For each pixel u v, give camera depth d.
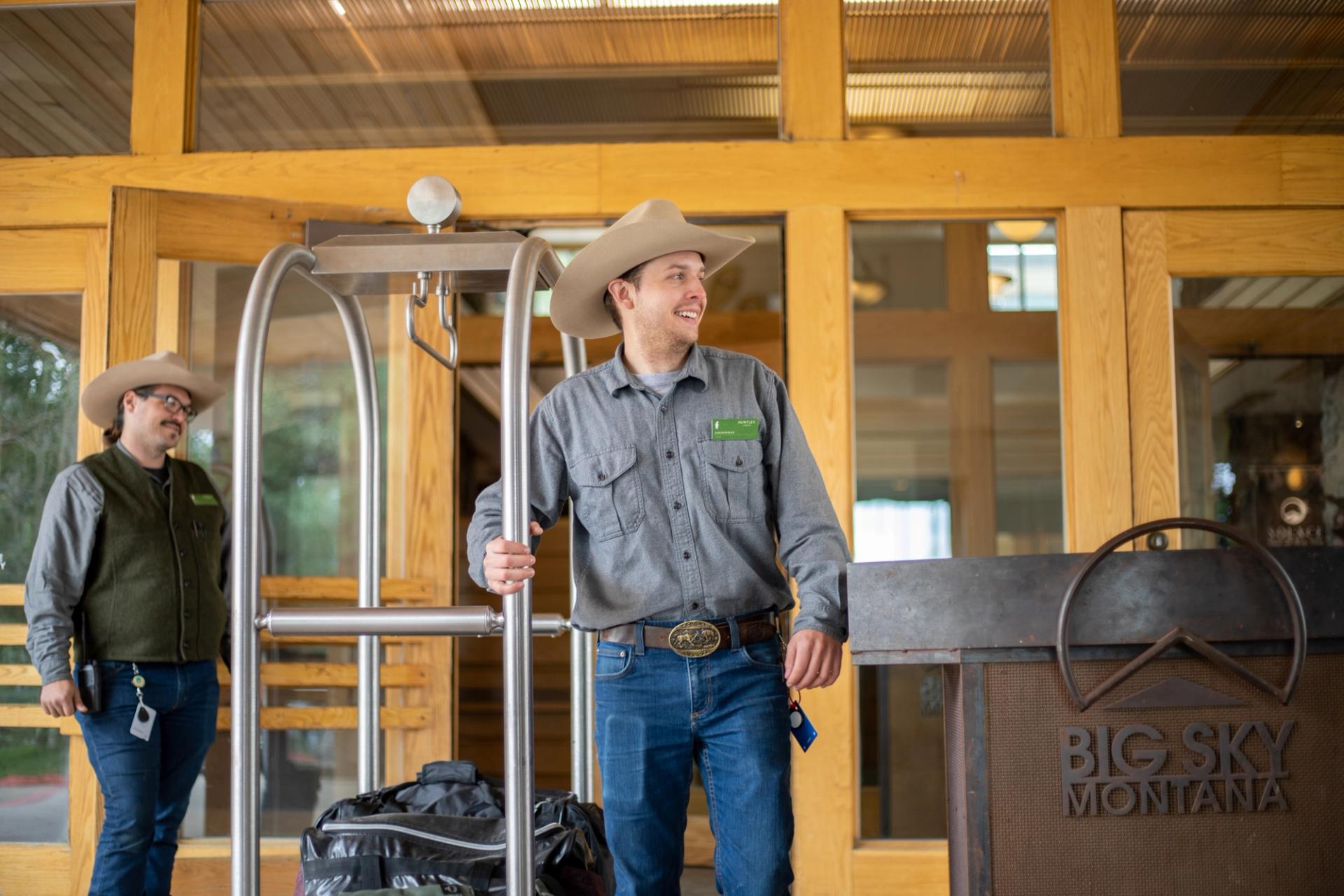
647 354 1.79
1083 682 1.31
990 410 3.45
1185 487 3.36
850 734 3.30
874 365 3.47
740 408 1.77
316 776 3.37
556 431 1.80
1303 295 3.41
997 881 1.30
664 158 3.45
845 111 3.46
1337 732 1.30
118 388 2.84
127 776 2.57
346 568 3.45
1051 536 3.42
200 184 3.49
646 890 1.68
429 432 3.47
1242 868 1.29
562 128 3.53
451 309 3.52
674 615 1.69
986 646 1.32
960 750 1.34
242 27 3.63
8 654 3.43
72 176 3.50
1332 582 1.30
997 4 3.53
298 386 3.49
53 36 3.61
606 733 1.70
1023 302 3.46
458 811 1.99
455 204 1.94
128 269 3.21
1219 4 3.51
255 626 1.68
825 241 3.40
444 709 3.38
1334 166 3.38
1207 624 1.30
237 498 1.70
